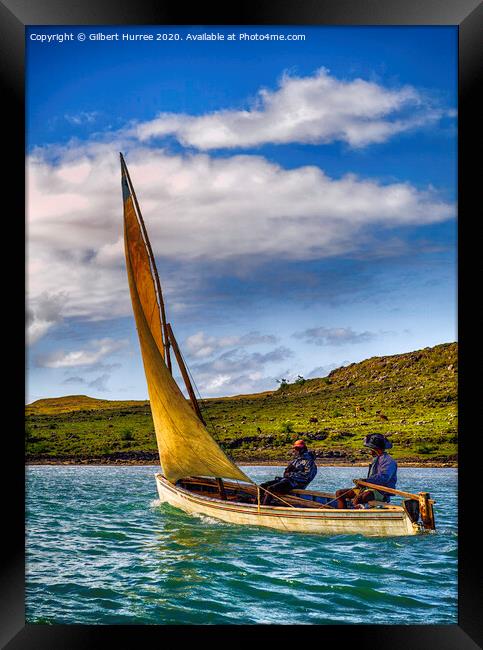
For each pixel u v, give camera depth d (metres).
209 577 11.85
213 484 19.59
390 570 12.04
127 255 17.00
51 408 107.88
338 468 47.81
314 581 11.45
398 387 101.69
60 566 12.80
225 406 105.25
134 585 11.42
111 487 30.33
